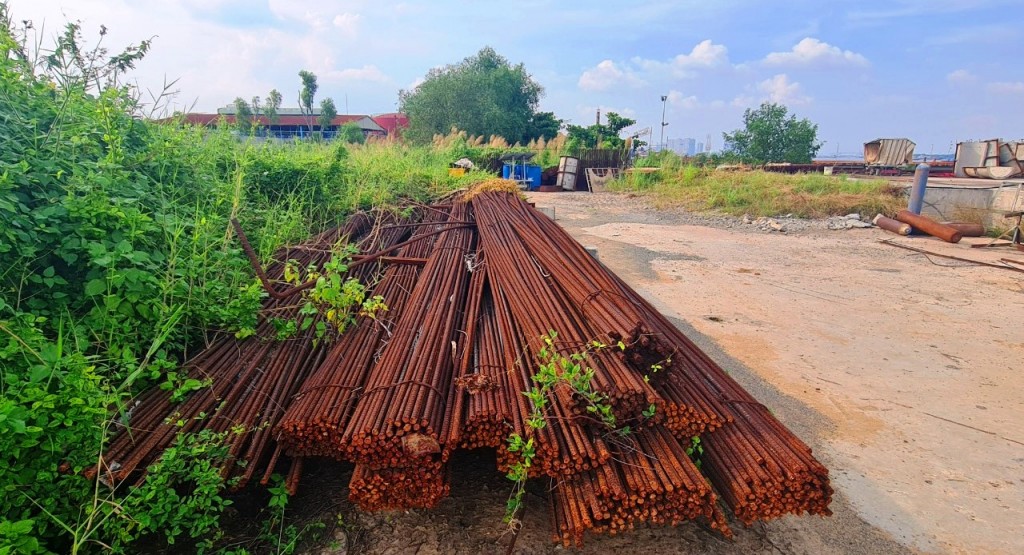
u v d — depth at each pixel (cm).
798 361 493
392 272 426
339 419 238
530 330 300
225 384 268
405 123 4200
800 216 1348
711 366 312
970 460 349
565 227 1217
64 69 348
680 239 1084
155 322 269
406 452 220
